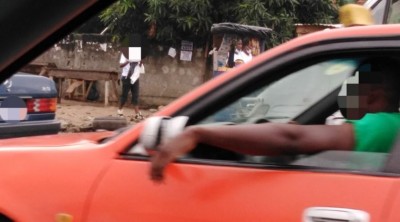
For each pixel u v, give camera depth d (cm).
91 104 1473
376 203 192
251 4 1345
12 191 251
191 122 232
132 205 224
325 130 218
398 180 196
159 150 212
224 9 1373
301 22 1498
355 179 200
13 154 263
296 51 224
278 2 1391
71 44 1504
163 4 1354
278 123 221
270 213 202
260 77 228
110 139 265
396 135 217
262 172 212
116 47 1475
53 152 256
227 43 1062
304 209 198
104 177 236
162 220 217
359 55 217
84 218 233
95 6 194
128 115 1297
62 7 184
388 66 223
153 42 1444
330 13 1509
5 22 182
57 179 245
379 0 667
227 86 231
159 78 1455
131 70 1223
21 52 192
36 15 183
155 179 214
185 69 1438
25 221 245
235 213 206
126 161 236
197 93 235
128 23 1449
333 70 227
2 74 203
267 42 1229
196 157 226
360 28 219
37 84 596
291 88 234
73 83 1478
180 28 1401
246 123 233
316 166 210
